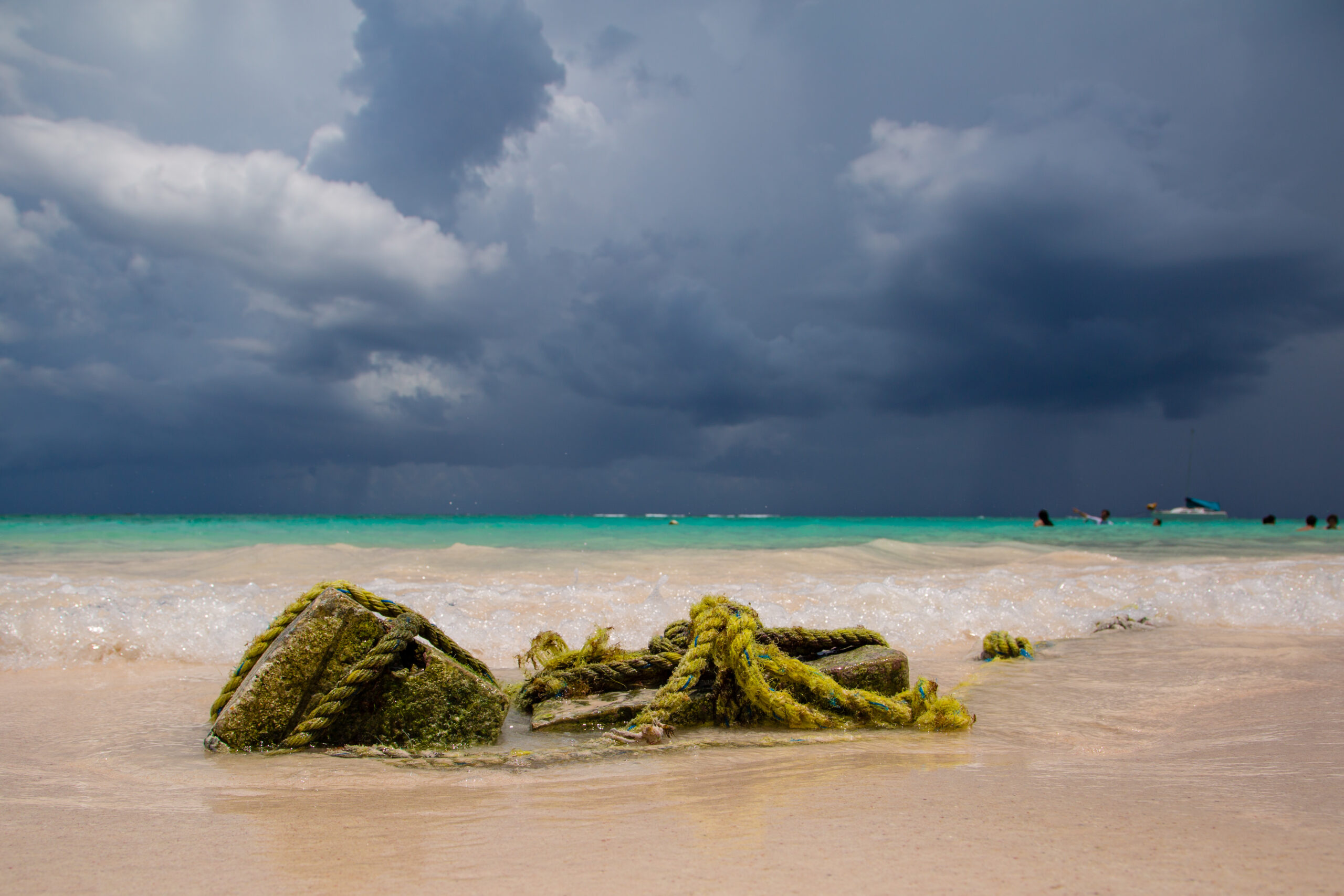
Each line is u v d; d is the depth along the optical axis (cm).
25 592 673
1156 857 168
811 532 2272
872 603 703
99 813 226
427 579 925
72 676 468
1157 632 643
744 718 357
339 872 171
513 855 180
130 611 554
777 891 150
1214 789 235
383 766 283
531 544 1551
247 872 172
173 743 318
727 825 202
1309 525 2783
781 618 659
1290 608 729
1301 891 147
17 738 326
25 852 188
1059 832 189
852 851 176
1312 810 208
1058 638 636
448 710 319
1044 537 2139
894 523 4194
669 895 150
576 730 348
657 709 337
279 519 3559
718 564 1158
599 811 222
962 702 406
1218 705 392
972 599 714
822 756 300
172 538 1606
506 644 571
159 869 175
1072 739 332
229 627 548
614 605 681
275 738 307
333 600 319
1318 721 348
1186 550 1616
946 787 244
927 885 152
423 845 191
